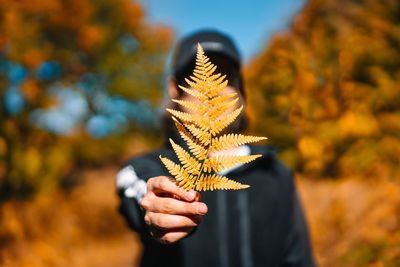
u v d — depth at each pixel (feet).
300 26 15.49
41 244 15.46
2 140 21.71
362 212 8.89
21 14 24.21
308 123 12.32
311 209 10.27
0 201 20.86
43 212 20.83
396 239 7.04
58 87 34.32
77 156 48.06
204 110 2.14
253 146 5.73
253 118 15.26
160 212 2.45
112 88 58.03
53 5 29.99
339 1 15.57
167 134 5.07
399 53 13.20
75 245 20.39
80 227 23.27
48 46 32.68
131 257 21.24
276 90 13.46
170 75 4.94
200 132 2.15
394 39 13.46
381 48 13.19
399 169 11.45
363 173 11.67
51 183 24.29
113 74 57.82
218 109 2.15
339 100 12.39
